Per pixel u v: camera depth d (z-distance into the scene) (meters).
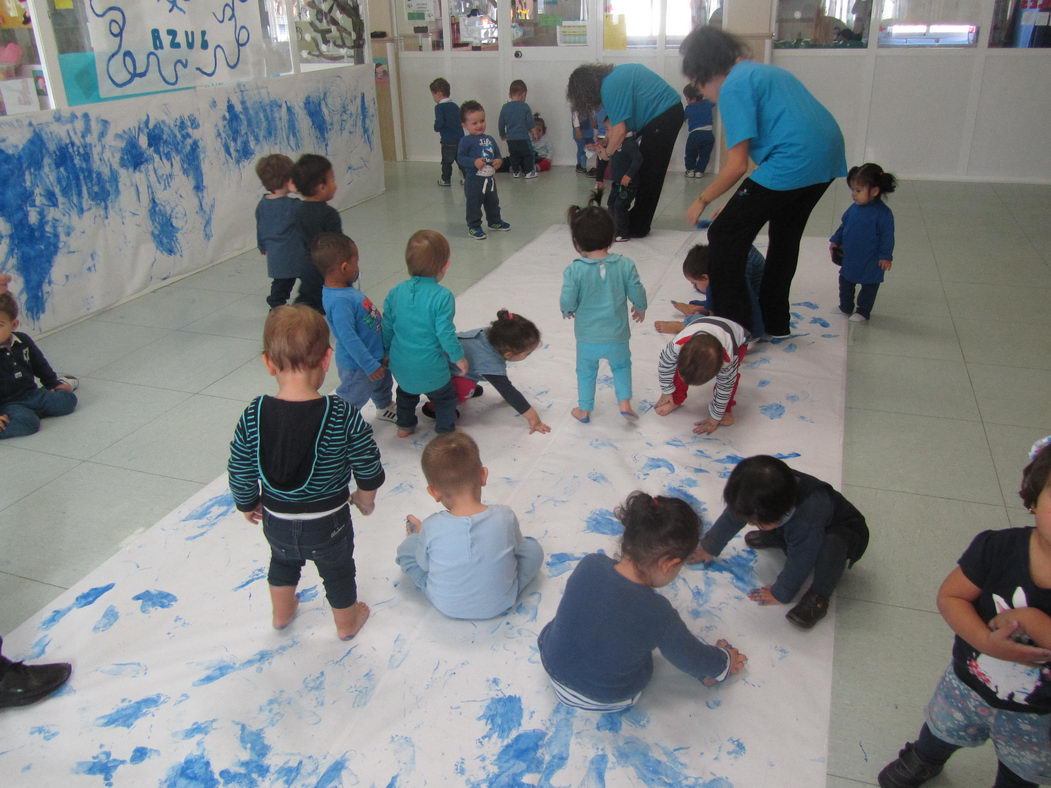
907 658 1.97
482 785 1.65
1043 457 1.21
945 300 4.30
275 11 5.55
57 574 2.31
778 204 3.31
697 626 2.06
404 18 8.17
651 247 5.34
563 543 2.37
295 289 5.00
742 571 2.25
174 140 4.71
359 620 2.08
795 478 2.02
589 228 2.76
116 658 2.00
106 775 1.69
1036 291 4.39
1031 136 6.84
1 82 3.79
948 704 1.44
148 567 2.32
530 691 1.88
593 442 2.93
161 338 4.02
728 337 2.79
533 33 7.85
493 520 2.02
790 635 2.03
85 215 4.18
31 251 3.90
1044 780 1.36
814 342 3.79
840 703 1.85
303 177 3.76
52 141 3.93
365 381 2.98
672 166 7.99
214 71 5.03
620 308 2.87
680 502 1.67
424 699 1.86
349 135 6.61
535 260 5.15
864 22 6.91
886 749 1.73
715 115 7.62
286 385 1.79
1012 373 3.44
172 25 4.63
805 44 7.14
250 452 1.77
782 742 1.74
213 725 1.80
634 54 7.63
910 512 2.52
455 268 5.05
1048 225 5.64
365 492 1.93
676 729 1.77
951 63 6.80
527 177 7.81
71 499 2.67
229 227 5.28
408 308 2.75
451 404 2.95
